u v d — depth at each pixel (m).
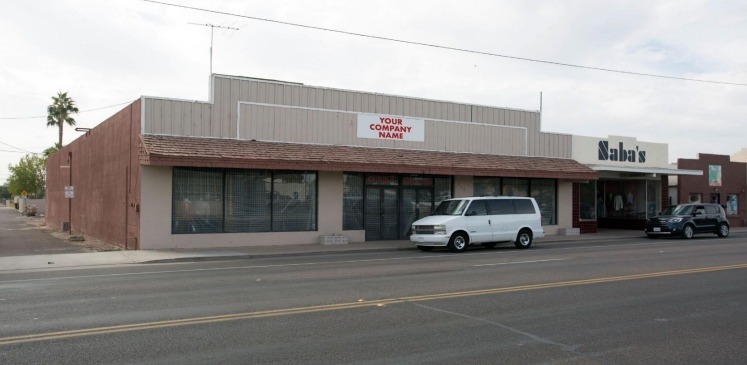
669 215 27.62
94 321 8.11
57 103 63.50
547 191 28.98
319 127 22.55
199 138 19.94
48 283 12.02
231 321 8.12
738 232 32.56
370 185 23.67
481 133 26.88
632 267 14.59
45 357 6.30
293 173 21.97
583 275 13.01
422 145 25.03
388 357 6.41
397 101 24.50
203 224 20.17
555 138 29.53
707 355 6.61
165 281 12.26
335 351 6.62
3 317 8.38
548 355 6.56
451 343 7.04
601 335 7.49
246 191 20.98
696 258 16.91
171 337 7.20
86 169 30.00
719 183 37.03
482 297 10.12
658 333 7.61
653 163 33.38
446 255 18.48
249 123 21.09
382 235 23.91
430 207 25.23
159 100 19.47
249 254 18.09
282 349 6.68
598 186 35.84
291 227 21.88
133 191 20.11
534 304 9.50
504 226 20.88
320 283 11.84
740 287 11.34
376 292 10.65
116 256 17.31
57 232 33.94
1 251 19.98
